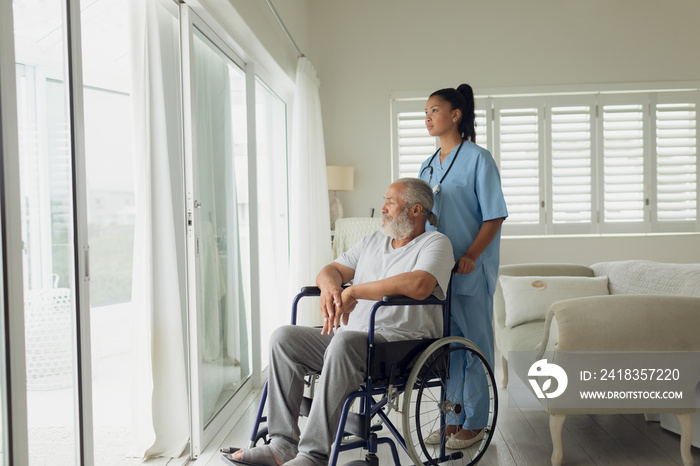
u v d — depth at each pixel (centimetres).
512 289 303
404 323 198
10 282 131
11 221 131
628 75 493
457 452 210
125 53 394
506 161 502
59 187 160
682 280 243
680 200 499
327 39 502
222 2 238
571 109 498
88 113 526
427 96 498
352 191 505
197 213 231
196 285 228
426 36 498
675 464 211
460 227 235
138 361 223
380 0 499
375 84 501
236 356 290
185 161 225
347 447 178
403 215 211
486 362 207
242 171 308
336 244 437
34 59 155
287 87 414
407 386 179
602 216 500
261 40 301
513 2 494
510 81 496
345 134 504
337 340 177
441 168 243
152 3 218
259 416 194
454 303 230
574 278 304
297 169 373
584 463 214
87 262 165
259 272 335
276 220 400
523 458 220
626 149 498
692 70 491
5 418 130
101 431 255
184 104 225
